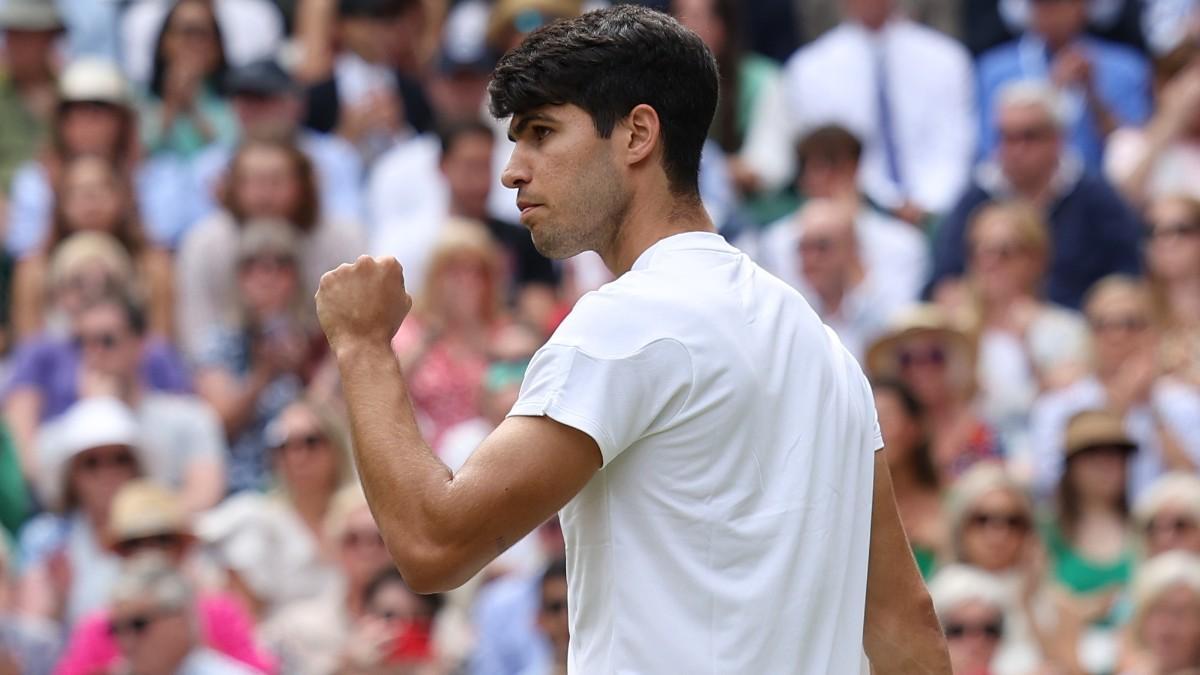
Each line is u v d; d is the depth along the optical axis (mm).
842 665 10844
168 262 30953
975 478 23781
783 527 10570
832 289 29578
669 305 10547
